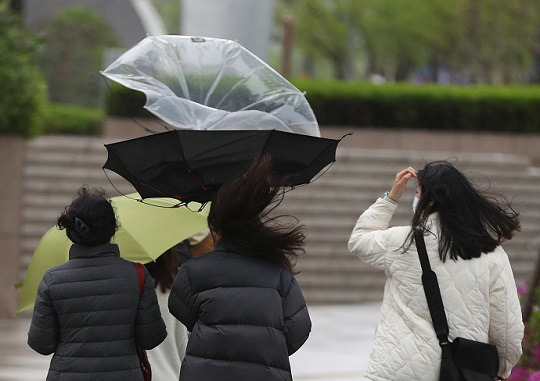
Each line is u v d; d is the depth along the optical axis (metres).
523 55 70.88
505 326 11.23
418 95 45.69
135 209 13.02
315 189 36.53
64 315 11.20
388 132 45.53
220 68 12.73
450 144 46.00
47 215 33.09
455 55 74.62
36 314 11.26
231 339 10.13
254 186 10.36
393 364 11.05
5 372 22.22
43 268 12.93
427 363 10.97
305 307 10.63
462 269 11.11
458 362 10.91
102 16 64.94
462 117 46.00
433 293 11.06
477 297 11.09
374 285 34.53
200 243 13.91
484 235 11.16
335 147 11.91
